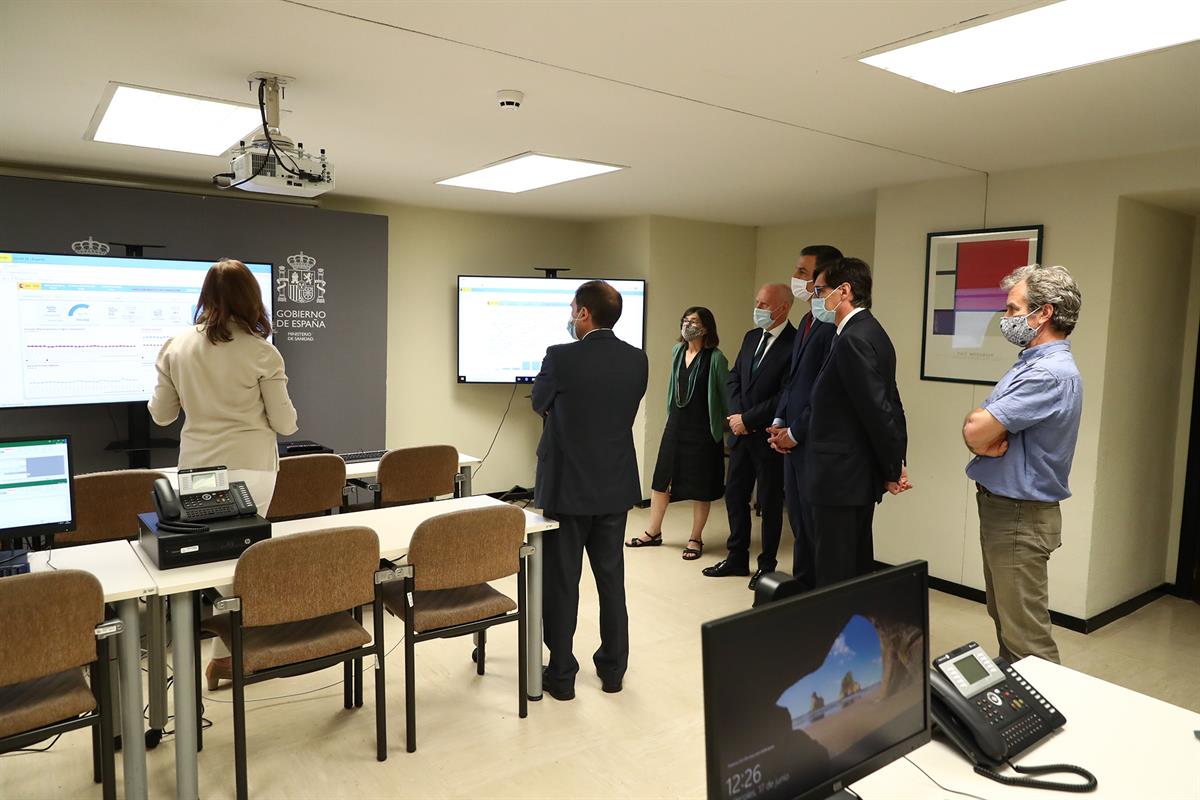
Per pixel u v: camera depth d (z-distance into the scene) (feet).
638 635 12.13
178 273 15.26
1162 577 14.78
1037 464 8.42
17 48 8.05
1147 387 13.47
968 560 13.98
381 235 17.90
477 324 19.61
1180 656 11.89
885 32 7.22
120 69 8.75
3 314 13.75
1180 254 13.93
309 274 17.08
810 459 10.28
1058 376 8.18
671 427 16.48
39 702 6.68
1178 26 6.89
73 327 14.33
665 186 15.62
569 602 9.92
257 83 9.20
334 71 8.68
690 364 16.20
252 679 7.74
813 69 8.29
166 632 9.30
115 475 10.35
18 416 14.64
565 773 8.37
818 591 4.03
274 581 7.64
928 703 4.61
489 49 7.89
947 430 14.23
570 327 10.19
